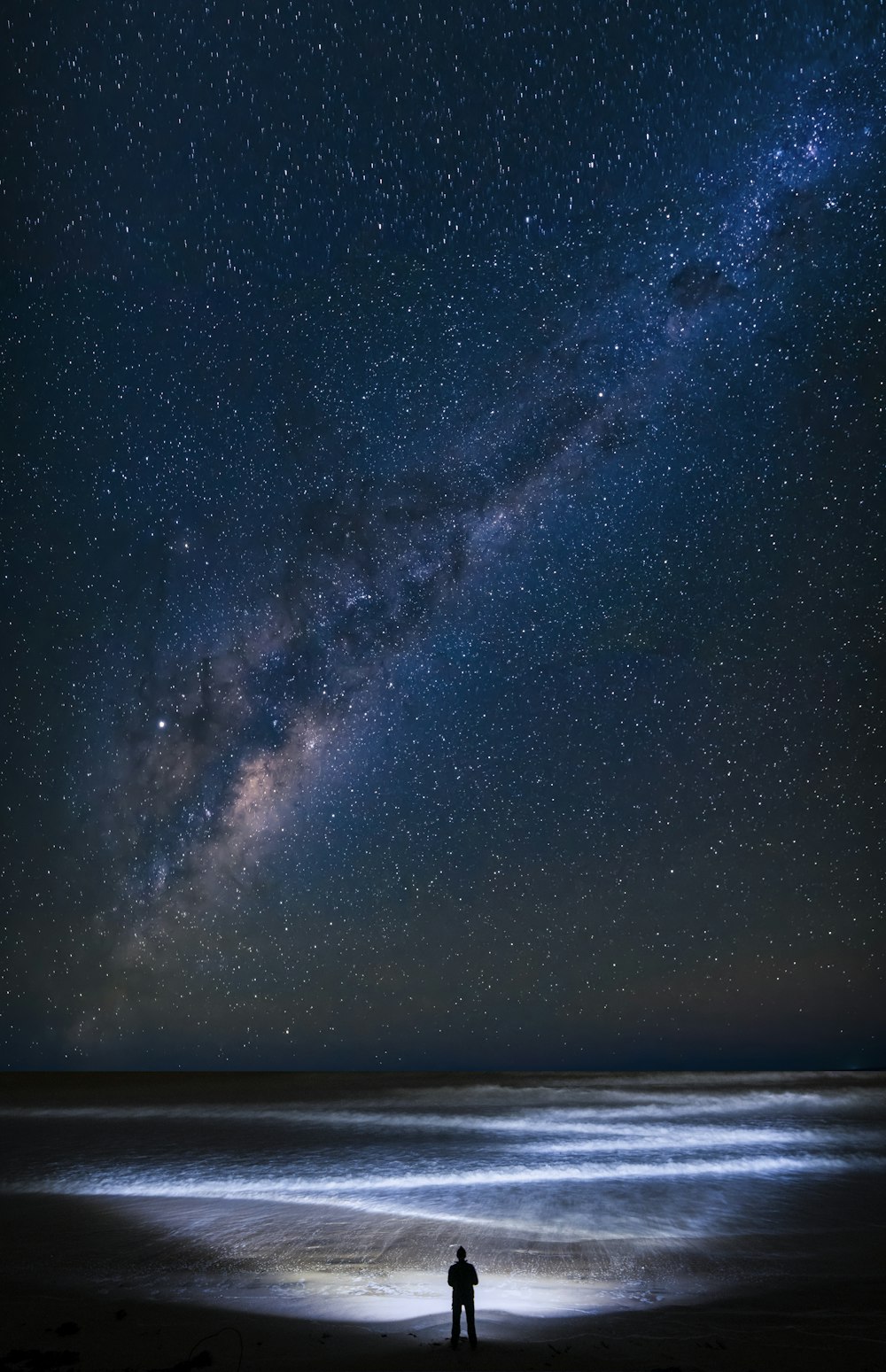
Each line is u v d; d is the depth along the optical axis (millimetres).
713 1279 14016
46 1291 13250
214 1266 14906
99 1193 21859
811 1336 10820
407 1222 18328
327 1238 16969
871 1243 16500
